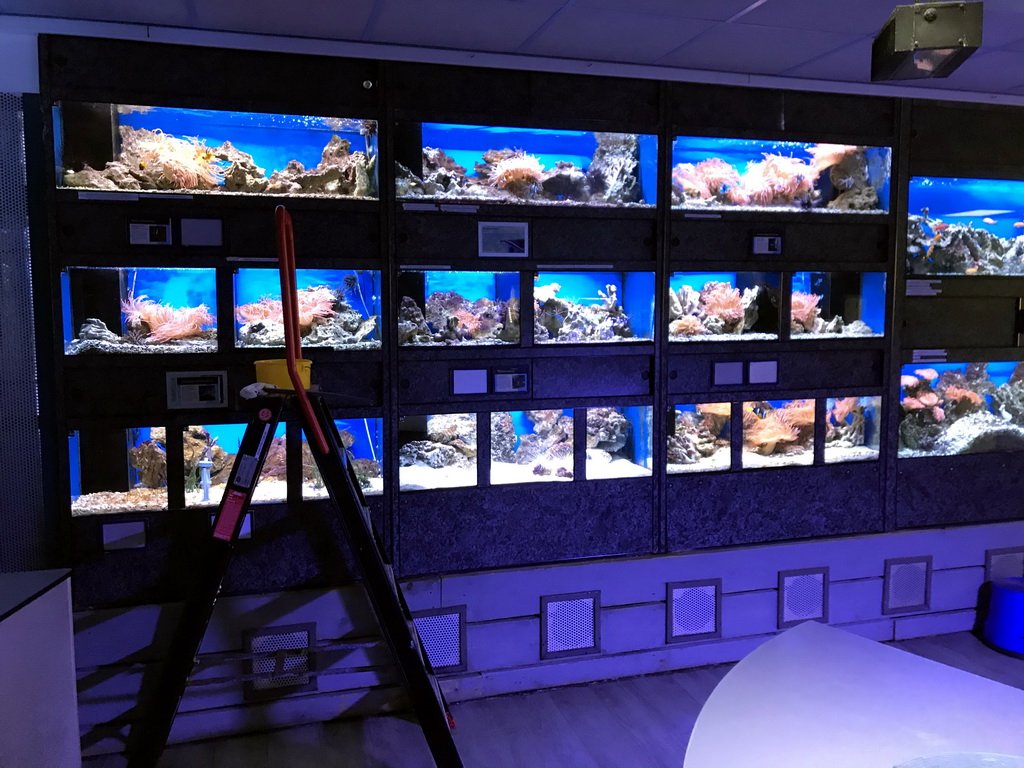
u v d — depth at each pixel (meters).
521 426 3.53
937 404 3.96
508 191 3.27
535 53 3.16
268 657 3.02
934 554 3.92
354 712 3.19
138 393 2.92
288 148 3.21
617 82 3.32
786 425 3.78
